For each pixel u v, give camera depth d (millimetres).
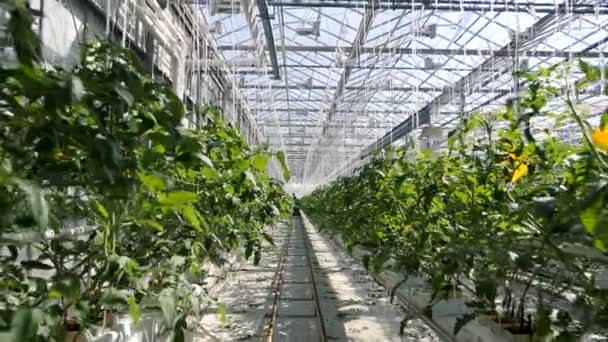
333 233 13477
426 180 4824
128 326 2939
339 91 12523
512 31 6355
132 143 1801
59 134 1544
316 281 8422
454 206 4234
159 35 5180
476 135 4406
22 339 1348
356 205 7812
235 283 8047
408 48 8570
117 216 2045
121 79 1655
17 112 1458
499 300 4062
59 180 1713
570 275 2693
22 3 1203
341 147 21891
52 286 1802
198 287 3652
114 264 2115
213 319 5598
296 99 15461
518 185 3535
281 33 8477
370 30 7348
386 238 5547
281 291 7531
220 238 4977
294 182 47062
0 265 2070
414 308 5641
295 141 26094
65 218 2578
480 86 8977
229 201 4102
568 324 2629
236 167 3873
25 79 1286
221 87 10391
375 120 14906
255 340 4828
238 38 7953
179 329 2564
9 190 1492
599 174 2008
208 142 3621
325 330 5258
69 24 3939
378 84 10398
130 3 4367
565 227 2125
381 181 6035
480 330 3795
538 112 2949
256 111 14883
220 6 5570
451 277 3852
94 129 1545
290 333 5285
